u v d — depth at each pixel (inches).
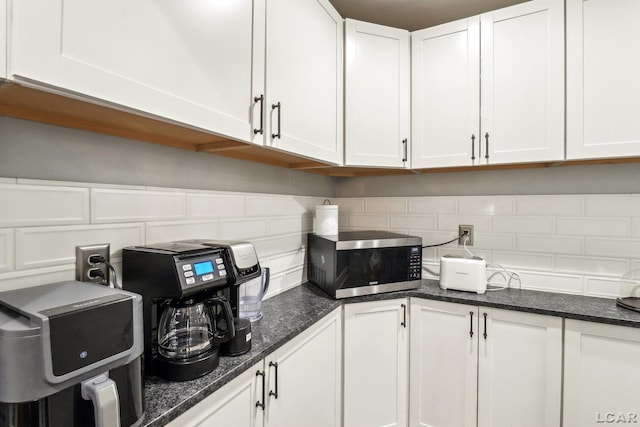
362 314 62.3
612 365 50.9
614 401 50.9
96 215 35.2
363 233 74.7
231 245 39.7
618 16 53.2
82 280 33.6
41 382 19.4
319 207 72.1
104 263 35.3
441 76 66.6
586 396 52.5
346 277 61.1
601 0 54.2
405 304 65.6
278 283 65.3
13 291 25.5
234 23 38.1
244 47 39.6
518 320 56.9
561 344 54.0
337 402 59.5
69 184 32.9
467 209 75.7
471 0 68.4
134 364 24.7
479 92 63.2
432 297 63.6
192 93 32.8
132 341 24.4
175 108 30.9
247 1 40.1
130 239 38.6
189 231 46.5
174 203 44.4
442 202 78.4
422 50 68.2
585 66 55.3
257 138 41.8
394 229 83.4
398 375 64.8
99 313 22.3
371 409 62.8
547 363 54.9
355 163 64.2
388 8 71.2
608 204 63.3
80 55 23.5
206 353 33.6
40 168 31.1
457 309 61.6
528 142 59.3
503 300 60.2
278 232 66.1
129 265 35.3
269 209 63.6
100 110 29.3
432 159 67.4
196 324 36.1
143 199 40.3
